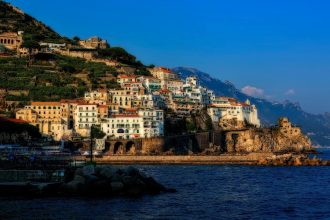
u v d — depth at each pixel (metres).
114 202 121.94
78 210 110.75
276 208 120.75
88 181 131.25
